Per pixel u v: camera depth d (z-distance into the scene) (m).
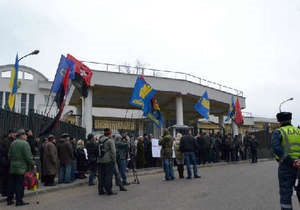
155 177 14.12
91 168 12.12
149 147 18.47
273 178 12.06
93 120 27.66
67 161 12.04
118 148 11.44
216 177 12.85
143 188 10.53
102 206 7.70
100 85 22.25
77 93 24.41
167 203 7.71
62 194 9.96
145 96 17.67
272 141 5.25
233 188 9.78
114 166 9.93
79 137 17.97
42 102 42.12
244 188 9.73
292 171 5.07
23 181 8.27
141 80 17.69
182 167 13.13
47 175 11.16
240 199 7.95
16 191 8.16
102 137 9.72
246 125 47.56
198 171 16.02
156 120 18.09
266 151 29.84
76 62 15.76
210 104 29.39
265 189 9.45
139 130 28.52
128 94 25.64
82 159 13.84
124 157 11.55
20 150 8.22
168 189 10.02
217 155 21.19
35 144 11.15
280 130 5.29
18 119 11.34
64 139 12.30
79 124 27.00
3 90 40.59
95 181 13.11
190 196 8.58
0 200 8.70
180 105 25.20
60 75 14.27
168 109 31.88
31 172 9.16
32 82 42.34
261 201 7.64
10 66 42.44
